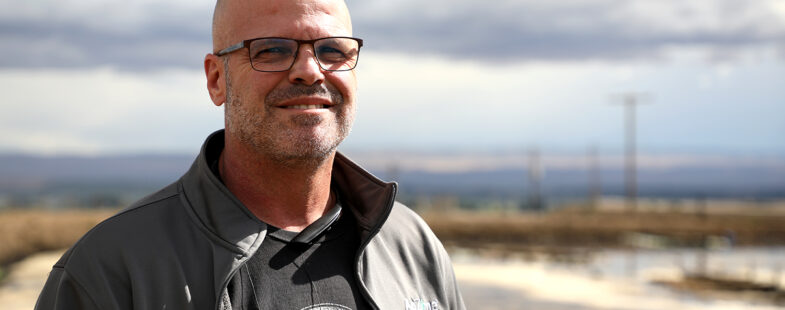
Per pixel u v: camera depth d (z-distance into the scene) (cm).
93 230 204
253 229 204
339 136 217
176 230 205
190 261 200
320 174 219
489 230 5534
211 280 198
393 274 230
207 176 210
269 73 207
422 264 243
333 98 214
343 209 235
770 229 6122
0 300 1939
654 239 5491
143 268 197
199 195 210
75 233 3850
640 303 2369
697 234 5856
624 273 3209
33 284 2308
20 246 3238
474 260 3706
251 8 212
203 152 216
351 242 226
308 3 213
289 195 218
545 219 6431
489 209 11656
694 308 2289
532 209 8550
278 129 208
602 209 7106
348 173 238
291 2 212
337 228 226
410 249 243
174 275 197
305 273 210
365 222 227
